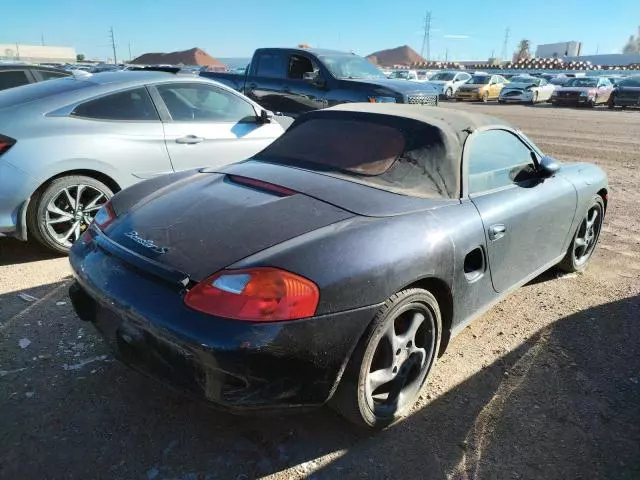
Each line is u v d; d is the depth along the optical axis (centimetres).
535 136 1345
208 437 238
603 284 429
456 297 268
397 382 248
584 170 420
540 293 408
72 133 421
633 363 314
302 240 217
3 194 387
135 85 469
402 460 231
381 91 854
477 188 299
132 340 221
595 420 262
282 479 217
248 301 196
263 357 195
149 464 221
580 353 323
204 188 277
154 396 262
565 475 228
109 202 285
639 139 1321
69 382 269
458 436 248
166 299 208
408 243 233
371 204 248
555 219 362
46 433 233
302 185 266
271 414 209
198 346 194
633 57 8069
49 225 414
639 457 239
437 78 3134
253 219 234
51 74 893
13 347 296
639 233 567
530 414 265
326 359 207
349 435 244
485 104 2692
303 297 200
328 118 334
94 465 218
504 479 224
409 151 285
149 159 466
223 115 532
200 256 215
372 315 217
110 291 222
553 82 2959
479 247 278
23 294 362
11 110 409
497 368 304
